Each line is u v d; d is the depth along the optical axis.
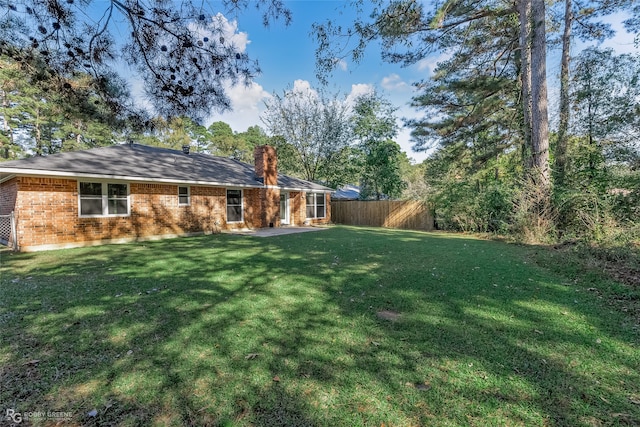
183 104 3.83
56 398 2.03
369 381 2.24
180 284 4.66
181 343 2.78
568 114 10.62
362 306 3.74
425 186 21.33
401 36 7.52
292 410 1.93
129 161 11.00
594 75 9.97
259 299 3.99
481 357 2.57
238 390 2.12
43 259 6.66
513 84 13.19
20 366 2.40
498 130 16.48
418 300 3.96
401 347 2.74
